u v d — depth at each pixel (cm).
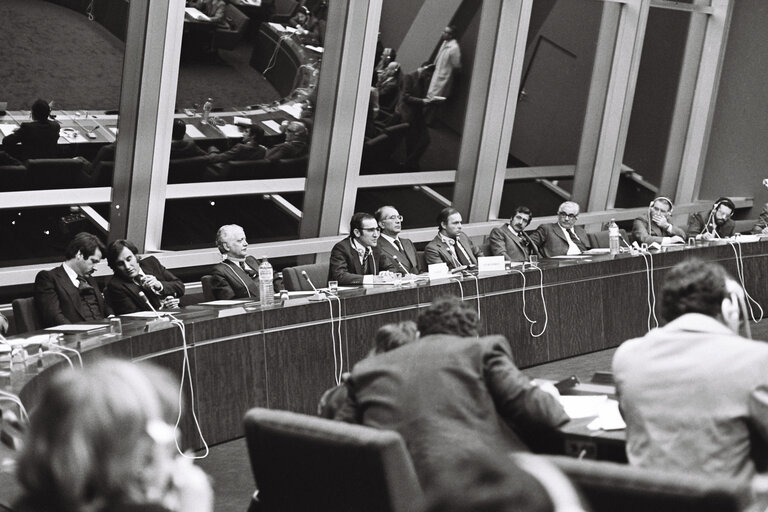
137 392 117
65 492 113
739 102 1183
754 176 1184
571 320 735
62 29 694
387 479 242
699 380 252
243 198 825
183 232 794
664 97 1172
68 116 707
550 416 284
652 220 938
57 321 578
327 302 582
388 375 282
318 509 258
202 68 773
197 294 788
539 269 712
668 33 1151
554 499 116
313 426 253
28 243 706
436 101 941
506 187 1035
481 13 949
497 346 288
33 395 362
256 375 544
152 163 747
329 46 846
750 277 864
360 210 925
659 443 256
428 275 683
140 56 726
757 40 1164
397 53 897
